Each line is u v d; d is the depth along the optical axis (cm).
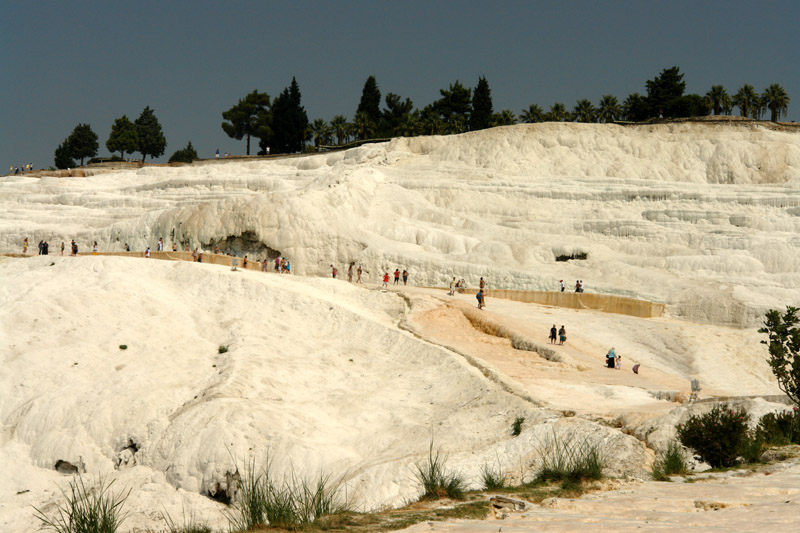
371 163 8338
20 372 3675
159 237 6488
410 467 2505
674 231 6334
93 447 3209
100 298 4262
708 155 7712
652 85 11512
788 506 1255
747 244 6028
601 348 4388
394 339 4084
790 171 7394
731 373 4209
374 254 5953
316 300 4469
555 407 2873
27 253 6781
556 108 11981
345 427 3180
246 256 6216
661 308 5259
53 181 9175
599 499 1541
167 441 3069
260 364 3712
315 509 1641
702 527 1161
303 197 6400
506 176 7625
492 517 1471
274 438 2958
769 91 11100
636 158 7781
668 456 1955
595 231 6488
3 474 3144
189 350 3944
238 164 9400
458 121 12188
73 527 1711
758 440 2028
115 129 14712
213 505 2769
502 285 5716
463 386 3403
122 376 3612
